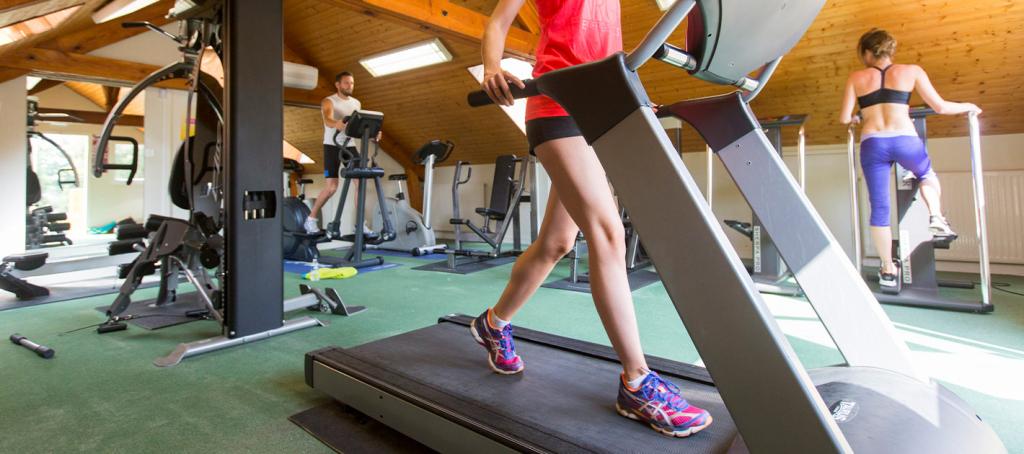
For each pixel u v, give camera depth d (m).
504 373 1.44
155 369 1.91
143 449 1.31
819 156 4.69
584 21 1.11
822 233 1.04
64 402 1.61
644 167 0.73
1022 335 2.31
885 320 1.03
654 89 4.74
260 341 2.27
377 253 5.75
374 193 7.88
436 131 6.93
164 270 2.88
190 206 2.55
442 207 7.82
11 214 4.57
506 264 4.74
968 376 1.80
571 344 1.73
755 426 0.67
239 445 1.33
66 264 3.52
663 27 0.68
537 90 0.85
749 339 0.66
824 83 4.04
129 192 9.49
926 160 2.98
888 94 3.00
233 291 2.19
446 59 5.35
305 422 1.46
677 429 1.05
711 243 0.68
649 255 0.73
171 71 2.58
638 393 1.11
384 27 5.26
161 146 5.62
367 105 6.88
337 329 2.46
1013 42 3.27
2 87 4.52
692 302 0.70
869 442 0.76
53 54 4.61
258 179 2.24
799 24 0.80
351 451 1.29
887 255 3.12
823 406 0.63
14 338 2.23
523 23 4.50
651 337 2.31
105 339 2.34
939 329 2.44
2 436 1.38
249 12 2.18
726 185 5.20
